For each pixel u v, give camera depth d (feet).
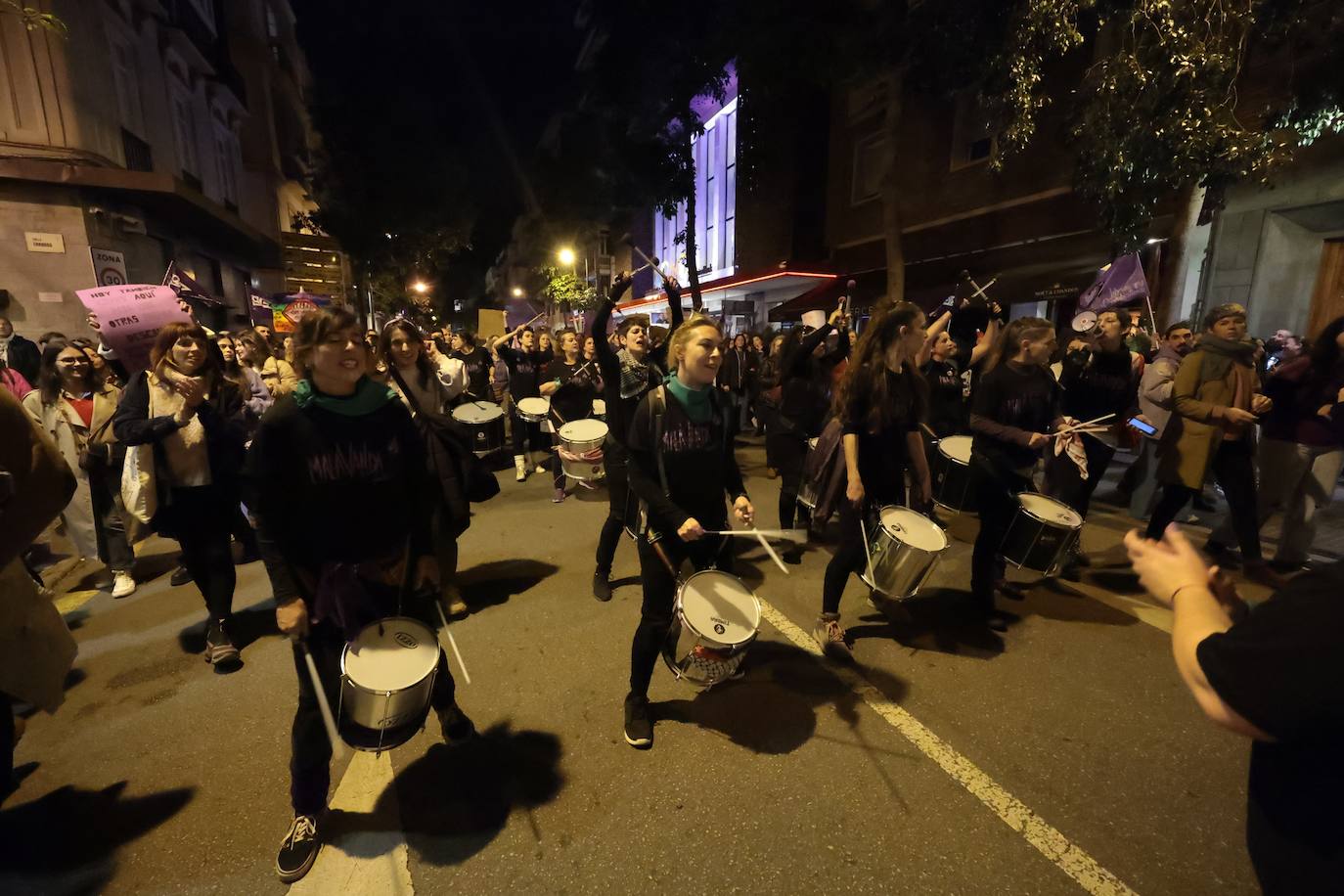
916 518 10.95
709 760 8.87
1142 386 18.35
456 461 13.39
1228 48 20.04
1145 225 23.54
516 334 27.32
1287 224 27.61
